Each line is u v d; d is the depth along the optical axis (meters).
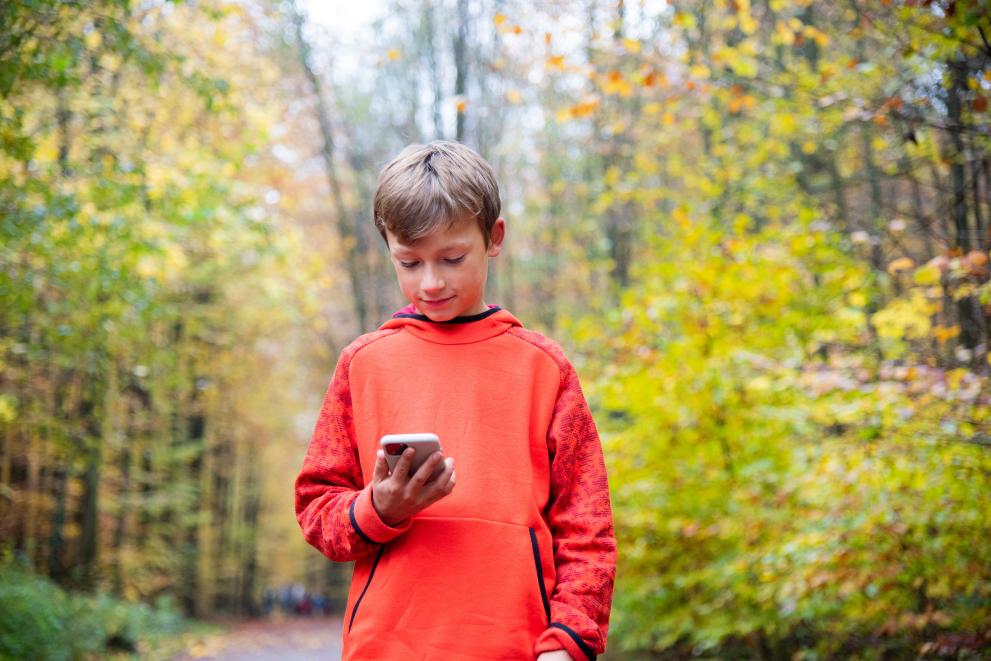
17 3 4.63
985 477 3.69
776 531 4.86
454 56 16.14
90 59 5.67
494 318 1.61
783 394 5.37
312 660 12.40
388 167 1.54
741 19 5.73
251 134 8.35
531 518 1.49
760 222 7.57
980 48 3.46
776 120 5.85
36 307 6.75
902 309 4.41
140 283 7.37
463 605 1.41
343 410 1.61
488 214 1.53
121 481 14.61
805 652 5.02
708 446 5.82
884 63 4.93
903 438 3.94
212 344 14.57
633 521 5.86
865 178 5.86
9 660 7.18
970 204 4.51
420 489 1.34
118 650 10.33
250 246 9.56
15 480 11.88
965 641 3.57
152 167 7.16
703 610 5.61
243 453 22.91
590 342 6.37
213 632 15.91
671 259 6.14
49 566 11.92
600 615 1.45
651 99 8.12
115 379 9.84
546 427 1.56
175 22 7.54
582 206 14.18
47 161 6.23
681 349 5.63
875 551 4.02
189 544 19.28
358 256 19.08
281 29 15.05
